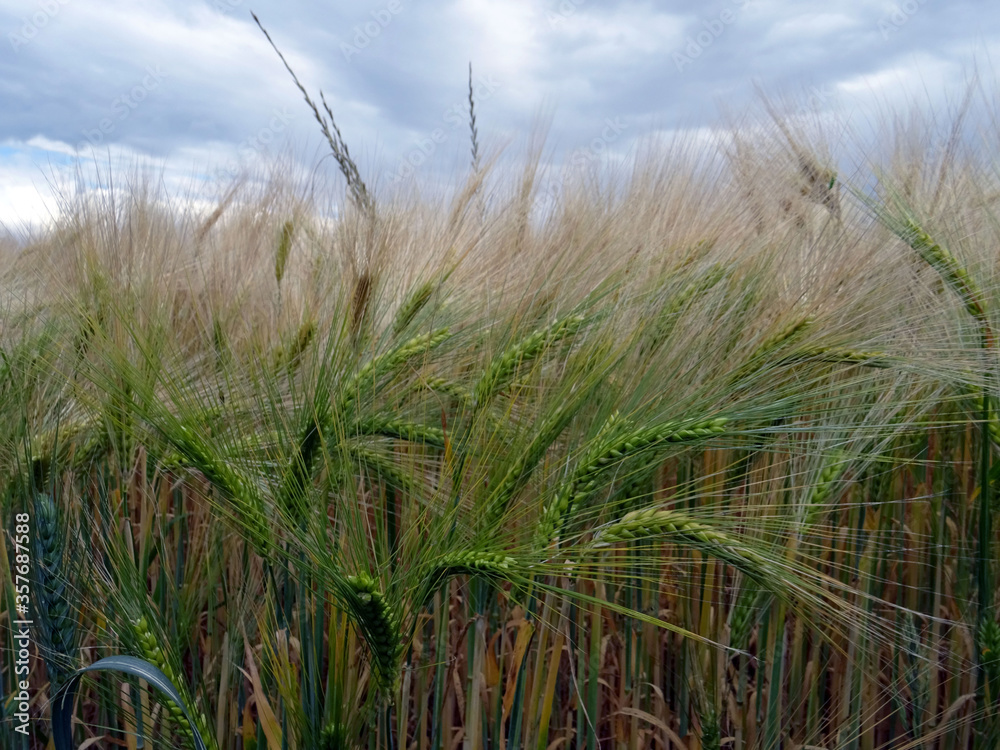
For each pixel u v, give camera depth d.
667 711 0.47
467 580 0.43
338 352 0.36
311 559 0.33
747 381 0.36
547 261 0.43
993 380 0.42
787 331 0.39
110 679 0.40
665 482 0.48
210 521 0.45
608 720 0.51
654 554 0.39
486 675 0.45
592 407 0.38
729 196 0.54
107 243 0.43
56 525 0.36
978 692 0.43
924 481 0.52
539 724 0.41
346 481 0.33
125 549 0.37
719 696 0.44
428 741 0.48
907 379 0.45
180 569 0.49
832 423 0.41
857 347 0.40
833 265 0.43
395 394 0.39
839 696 0.48
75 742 0.46
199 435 0.34
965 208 0.51
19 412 0.40
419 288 0.43
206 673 0.45
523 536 0.34
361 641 0.36
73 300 0.41
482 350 0.41
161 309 0.40
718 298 0.41
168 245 0.49
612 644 0.51
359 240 0.41
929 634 0.49
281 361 0.40
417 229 0.50
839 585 0.35
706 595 0.44
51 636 0.35
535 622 0.41
